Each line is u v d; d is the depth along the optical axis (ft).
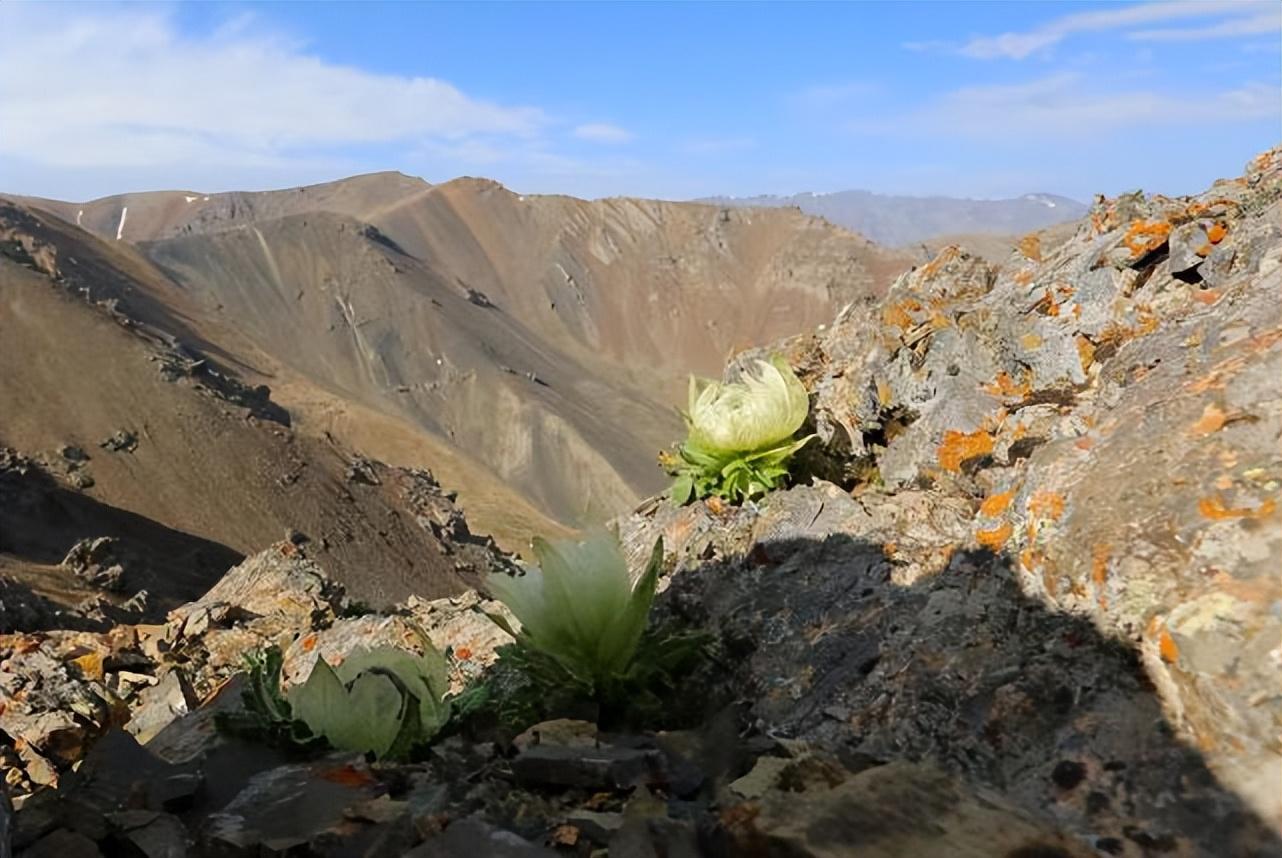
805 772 9.40
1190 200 16.93
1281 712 7.85
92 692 24.72
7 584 104.17
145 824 9.75
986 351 17.72
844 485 17.48
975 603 11.27
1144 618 9.05
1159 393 11.36
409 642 18.57
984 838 7.98
